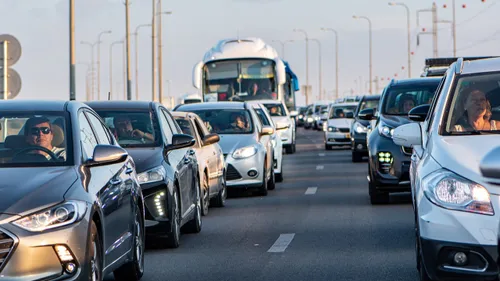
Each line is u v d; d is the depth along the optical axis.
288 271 20.61
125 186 18.30
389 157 32.31
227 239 26.08
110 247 16.91
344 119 82.25
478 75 18.59
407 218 29.41
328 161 64.19
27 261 14.32
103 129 19.53
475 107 18.00
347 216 30.50
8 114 17.67
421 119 21.50
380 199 33.34
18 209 14.52
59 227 14.64
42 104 18.03
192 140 25.70
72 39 62.78
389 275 19.78
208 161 32.59
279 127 47.25
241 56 80.94
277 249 23.88
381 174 32.41
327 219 29.91
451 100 18.23
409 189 32.38
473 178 15.46
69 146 16.86
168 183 23.77
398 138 19.09
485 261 15.15
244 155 38.00
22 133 17.34
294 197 38.00
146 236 24.02
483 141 16.48
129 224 18.59
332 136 81.69
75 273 14.77
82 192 15.52
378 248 23.53
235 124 39.91
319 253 23.02
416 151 18.88
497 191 15.27
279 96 80.94
